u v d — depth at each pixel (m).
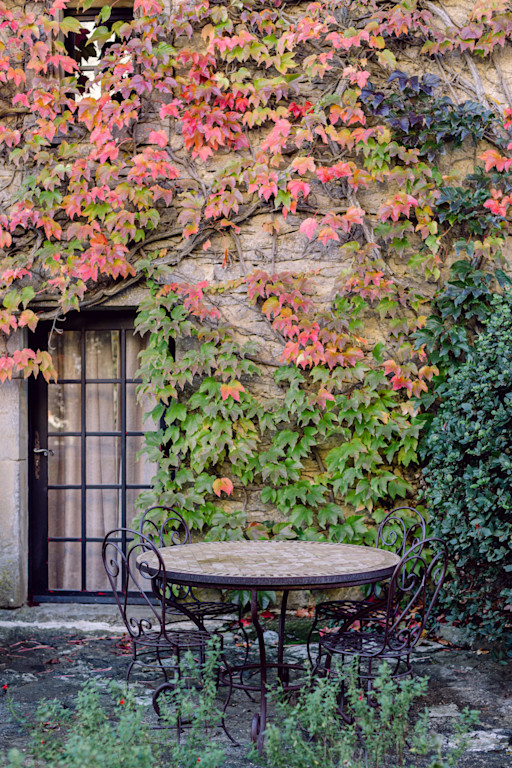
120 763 2.07
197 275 4.97
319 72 4.86
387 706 2.38
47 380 4.96
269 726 2.32
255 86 4.90
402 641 3.13
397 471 4.88
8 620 4.80
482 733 3.05
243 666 3.30
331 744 2.50
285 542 3.83
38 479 5.13
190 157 4.98
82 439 5.16
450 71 4.99
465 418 4.06
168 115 4.93
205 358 4.79
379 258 4.86
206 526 4.85
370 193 4.97
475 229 4.88
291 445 4.80
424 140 4.84
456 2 4.98
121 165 4.89
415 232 4.96
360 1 4.93
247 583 2.86
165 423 5.06
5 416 4.95
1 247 4.95
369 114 4.95
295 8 4.96
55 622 4.75
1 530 4.92
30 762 2.71
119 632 4.59
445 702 3.40
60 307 5.02
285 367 4.86
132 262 4.98
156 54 4.87
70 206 4.89
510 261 4.96
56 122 4.96
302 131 4.80
